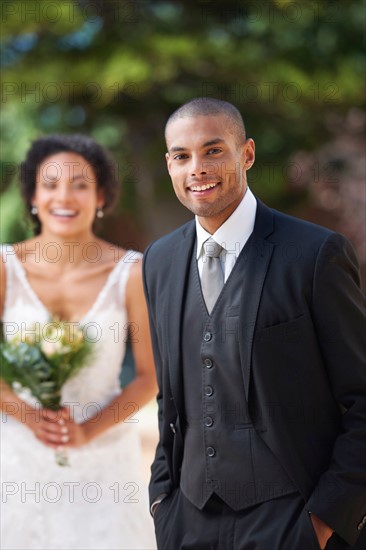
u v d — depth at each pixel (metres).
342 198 17.28
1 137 16.20
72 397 4.64
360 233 17.08
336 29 15.87
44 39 15.45
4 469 4.56
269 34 15.39
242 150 3.54
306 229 3.48
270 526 3.35
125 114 15.87
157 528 3.76
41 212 4.71
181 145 3.42
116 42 14.73
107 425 4.61
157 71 14.18
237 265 3.50
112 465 4.69
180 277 3.65
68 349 4.43
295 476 3.35
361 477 3.31
